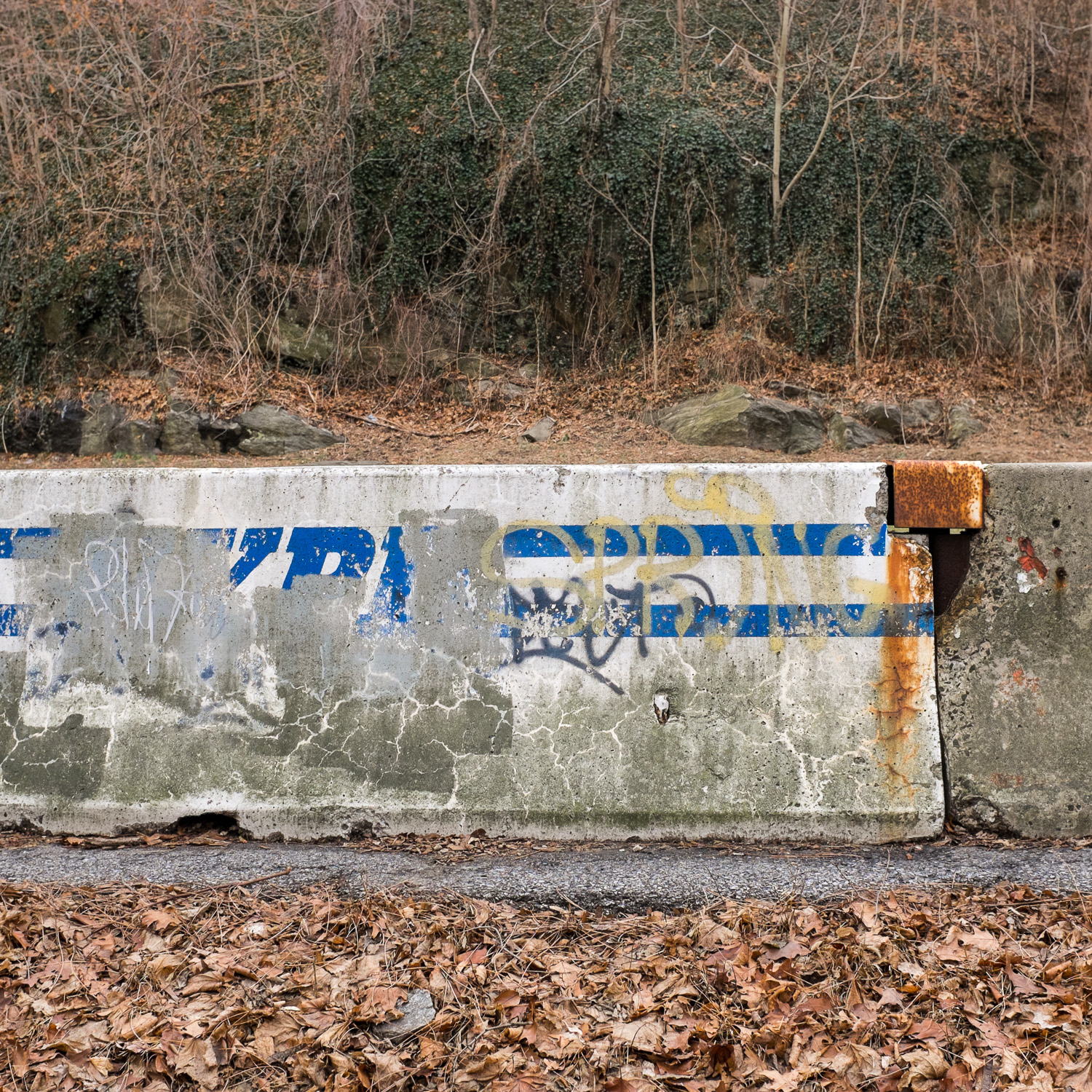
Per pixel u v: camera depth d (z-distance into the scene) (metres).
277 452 7.72
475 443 7.93
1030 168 9.39
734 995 3.03
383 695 4.41
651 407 8.28
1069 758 4.22
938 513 4.38
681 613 4.41
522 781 4.28
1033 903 3.48
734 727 4.30
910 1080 2.68
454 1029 2.92
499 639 4.43
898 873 3.73
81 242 8.62
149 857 4.00
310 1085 2.71
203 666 4.48
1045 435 7.89
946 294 8.78
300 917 3.49
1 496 4.68
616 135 9.09
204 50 9.94
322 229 8.84
